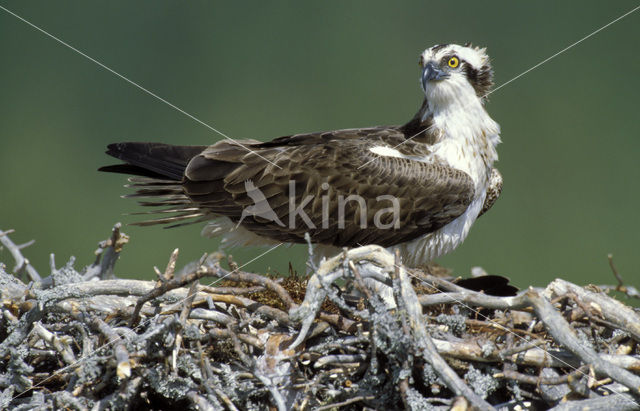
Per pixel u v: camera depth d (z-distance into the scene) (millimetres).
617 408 7137
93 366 7500
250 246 11094
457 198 10203
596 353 7430
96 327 7938
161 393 7641
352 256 7785
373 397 7504
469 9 35625
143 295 8141
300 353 7664
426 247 10594
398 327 7371
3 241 10711
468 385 7559
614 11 35125
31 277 10398
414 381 7809
